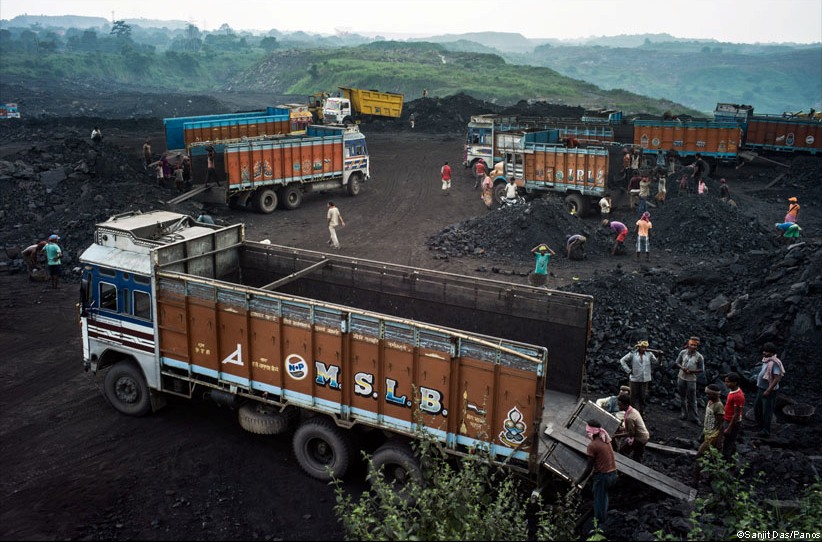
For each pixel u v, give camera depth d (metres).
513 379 8.40
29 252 19.81
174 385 11.49
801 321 14.23
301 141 29.30
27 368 14.08
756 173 36.81
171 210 25.52
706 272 18.27
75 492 9.60
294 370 10.00
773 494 8.89
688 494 8.80
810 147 37.19
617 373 13.38
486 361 8.54
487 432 8.70
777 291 15.76
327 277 12.45
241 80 198.88
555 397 10.48
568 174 27.98
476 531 7.02
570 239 22.27
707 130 35.00
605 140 36.66
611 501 9.15
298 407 10.41
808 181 33.97
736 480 8.14
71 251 21.64
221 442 11.12
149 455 10.66
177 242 11.70
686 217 24.75
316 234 25.61
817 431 11.43
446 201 31.81
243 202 28.22
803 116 39.78
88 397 12.77
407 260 22.16
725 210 24.92
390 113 58.38
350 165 31.98
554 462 8.58
